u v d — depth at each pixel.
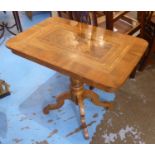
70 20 1.36
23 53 1.06
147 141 1.42
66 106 1.69
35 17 3.04
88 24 1.38
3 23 2.68
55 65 0.97
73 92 1.46
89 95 1.52
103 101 1.66
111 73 0.92
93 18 1.47
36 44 1.12
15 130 1.53
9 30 2.67
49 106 1.58
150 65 2.04
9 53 2.31
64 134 1.49
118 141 1.43
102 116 1.60
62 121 1.58
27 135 1.49
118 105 1.67
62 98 1.53
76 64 0.97
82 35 1.19
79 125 1.54
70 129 1.52
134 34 1.75
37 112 1.65
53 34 1.21
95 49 1.07
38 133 1.50
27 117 1.62
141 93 1.76
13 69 2.09
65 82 1.91
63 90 1.82
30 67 2.10
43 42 1.14
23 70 2.07
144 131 1.48
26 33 1.22
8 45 1.12
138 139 1.44
